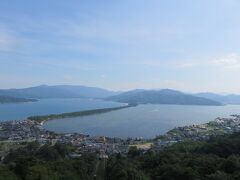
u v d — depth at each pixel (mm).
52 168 120375
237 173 104312
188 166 118125
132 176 118375
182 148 185875
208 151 161500
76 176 123375
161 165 127125
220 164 117312
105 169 150375
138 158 163625
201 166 116312
